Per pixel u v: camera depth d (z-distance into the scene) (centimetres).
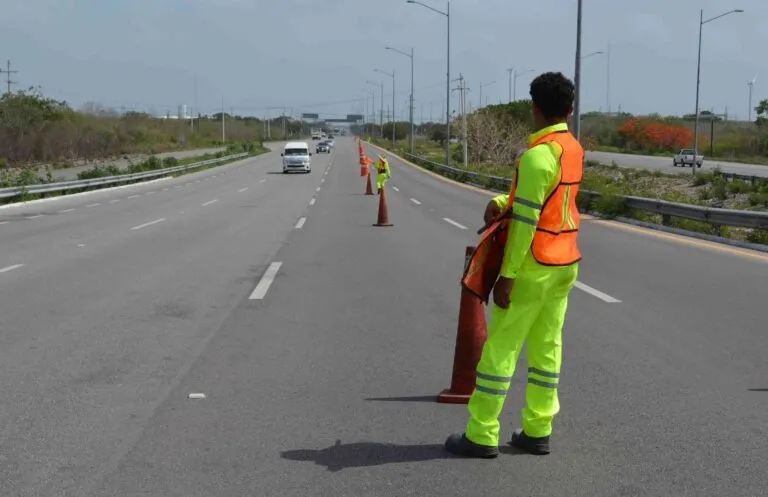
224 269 1322
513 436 507
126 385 647
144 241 1755
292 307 990
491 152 7700
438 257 1493
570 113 457
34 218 2372
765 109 9769
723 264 1377
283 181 4891
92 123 8512
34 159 6962
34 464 479
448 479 454
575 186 454
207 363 718
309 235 1895
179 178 5231
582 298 1048
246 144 11469
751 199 3562
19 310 963
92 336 824
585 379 664
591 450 499
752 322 890
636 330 852
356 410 583
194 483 451
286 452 498
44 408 587
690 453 495
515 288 455
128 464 479
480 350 596
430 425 548
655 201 2133
